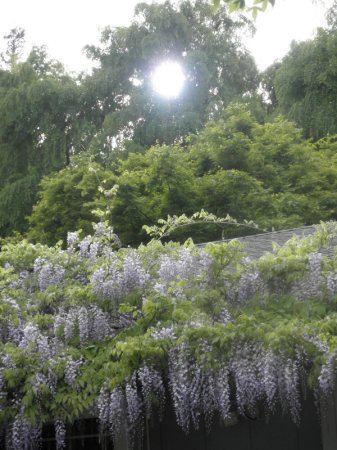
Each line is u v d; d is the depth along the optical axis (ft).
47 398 16.43
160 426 18.75
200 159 57.82
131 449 16.06
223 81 86.69
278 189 57.93
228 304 16.81
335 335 14.43
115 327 18.38
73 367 16.43
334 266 16.52
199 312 16.31
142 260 18.98
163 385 16.67
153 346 15.47
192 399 15.46
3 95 80.64
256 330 14.92
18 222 75.61
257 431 18.16
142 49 79.41
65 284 19.80
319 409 16.80
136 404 15.30
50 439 19.57
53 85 77.87
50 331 18.06
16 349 16.40
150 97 78.13
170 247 19.39
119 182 51.39
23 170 81.61
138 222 54.03
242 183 50.47
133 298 17.76
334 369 14.19
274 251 19.07
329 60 59.41
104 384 15.84
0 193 78.43
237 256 17.56
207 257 17.48
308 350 14.47
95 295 17.79
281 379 14.74
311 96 61.98
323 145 64.80
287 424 17.93
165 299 16.60
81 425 19.04
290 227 48.55
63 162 79.61
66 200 55.98
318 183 57.06
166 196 52.31
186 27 81.71
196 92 81.66
